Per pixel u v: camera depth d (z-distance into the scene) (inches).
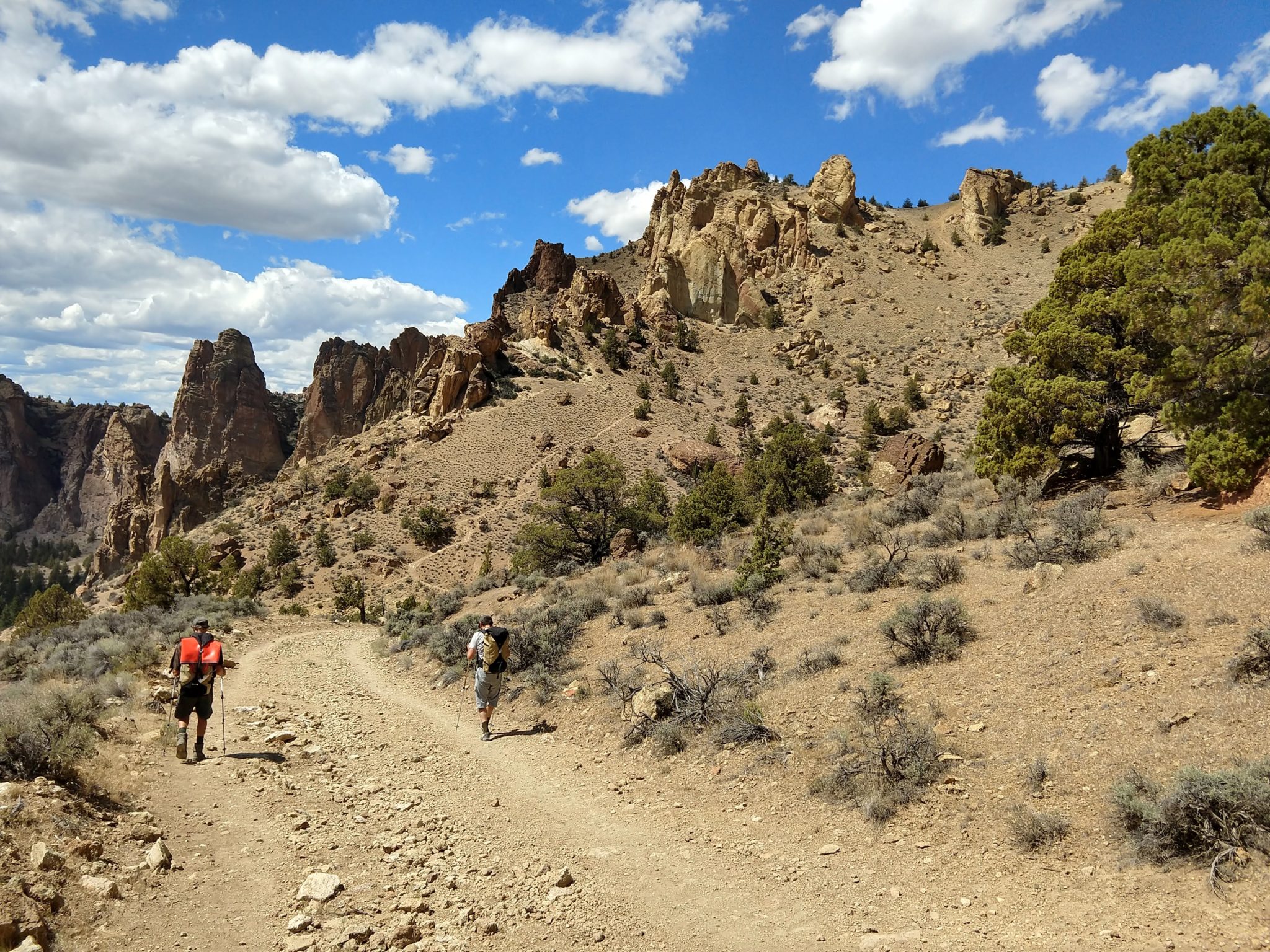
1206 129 662.5
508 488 3368.6
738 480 1641.2
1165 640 290.2
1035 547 450.0
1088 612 337.4
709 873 235.1
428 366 4434.1
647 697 386.0
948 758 263.6
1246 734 218.4
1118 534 435.5
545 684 488.4
